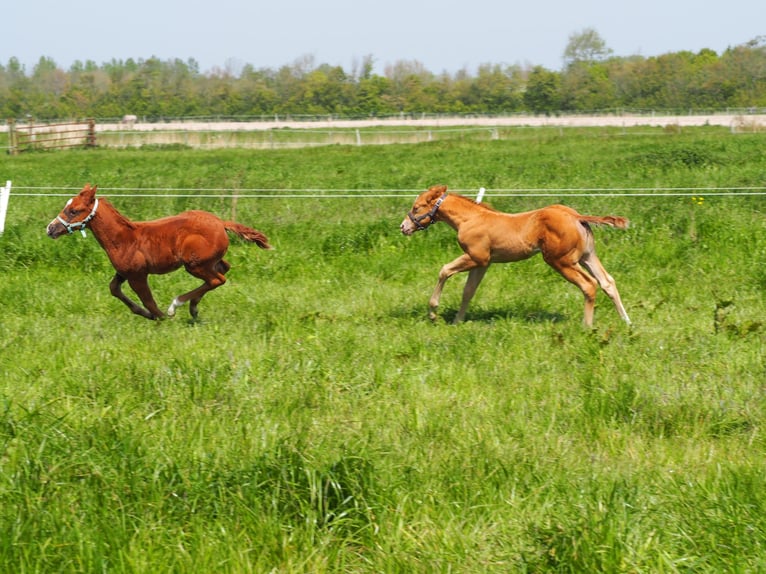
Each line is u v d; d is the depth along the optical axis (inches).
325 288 483.8
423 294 465.7
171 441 238.2
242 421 257.8
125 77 5585.6
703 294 450.0
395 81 4301.2
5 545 182.2
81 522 193.8
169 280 494.0
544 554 181.8
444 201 414.9
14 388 289.9
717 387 288.7
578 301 441.1
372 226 600.1
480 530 198.2
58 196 794.2
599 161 1077.8
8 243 556.4
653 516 200.5
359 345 354.0
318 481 203.6
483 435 247.6
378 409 272.2
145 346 347.6
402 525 195.3
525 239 401.4
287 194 802.2
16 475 208.7
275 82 4534.9
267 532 191.6
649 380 297.1
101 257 542.0
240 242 582.9
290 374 300.4
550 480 219.5
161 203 729.6
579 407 275.9
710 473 224.2
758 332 366.3
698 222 575.8
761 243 529.3
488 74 4165.8
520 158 1222.3
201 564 182.4
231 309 438.3
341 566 186.7
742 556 185.2
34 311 434.9
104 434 236.2
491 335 371.2
